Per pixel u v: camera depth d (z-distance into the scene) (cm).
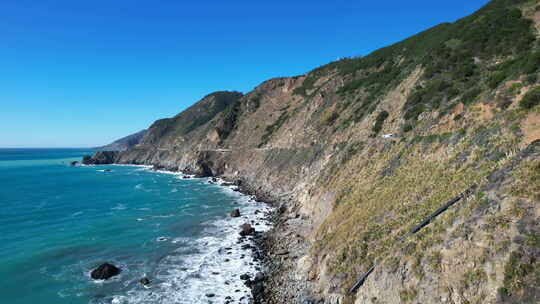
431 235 1758
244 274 2969
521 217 1405
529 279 1246
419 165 2691
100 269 2955
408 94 4047
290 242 3675
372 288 1902
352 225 2623
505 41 3328
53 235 4078
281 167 7275
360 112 5544
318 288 2373
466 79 3238
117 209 5600
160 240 3928
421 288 1612
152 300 2545
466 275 1457
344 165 4200
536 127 1880
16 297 2567
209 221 4806
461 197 1822
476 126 2417
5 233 4134
